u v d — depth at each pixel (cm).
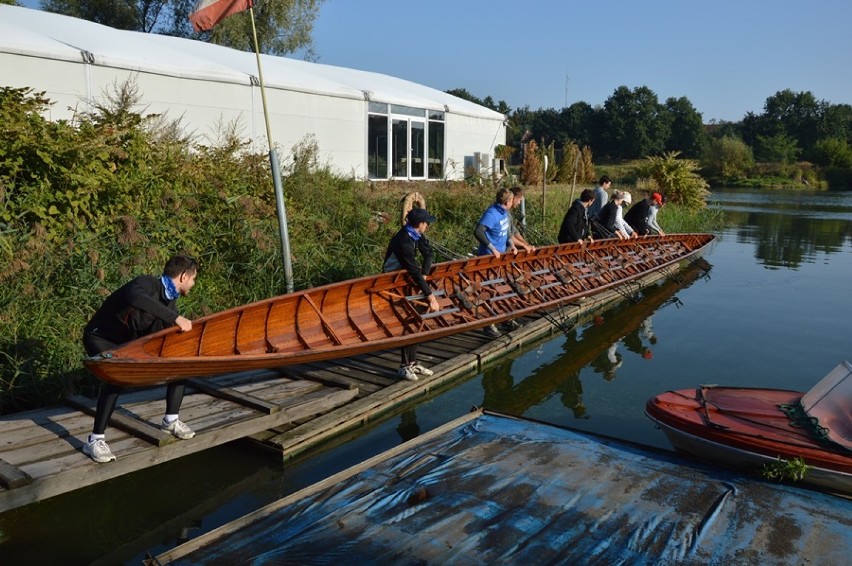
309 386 641
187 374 484
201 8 765
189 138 1202
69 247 686
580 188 2466
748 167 5975
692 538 402
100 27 1445
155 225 809
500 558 379
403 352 710
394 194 1402
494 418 588
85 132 792
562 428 566
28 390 577
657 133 7312
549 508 434
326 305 691
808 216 2870
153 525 462
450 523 415
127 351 446
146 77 1247
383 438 604
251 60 1630
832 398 531
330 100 1616
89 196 764
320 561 376
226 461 544
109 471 452
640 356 870
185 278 481
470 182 1650
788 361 849
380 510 431
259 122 1456
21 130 732
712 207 2653
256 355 532
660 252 1406
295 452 555
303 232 1016
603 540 398
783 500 450
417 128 1909
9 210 712
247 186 1034
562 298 966
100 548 435
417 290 789
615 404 704
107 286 697
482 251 905
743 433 501
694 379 782
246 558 379
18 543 436
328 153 1633
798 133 7825
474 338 862
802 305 1173
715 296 1249
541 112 8012
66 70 1134
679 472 488
